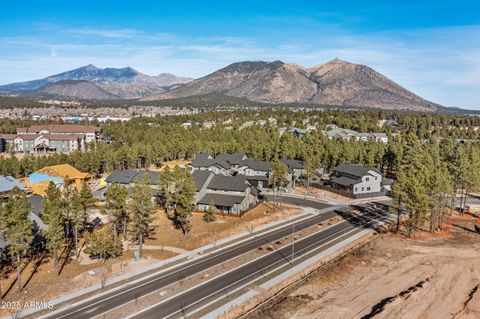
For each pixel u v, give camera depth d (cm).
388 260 6109
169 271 5503
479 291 5019
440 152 13600
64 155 13238
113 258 6000
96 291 4866
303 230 7581
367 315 4397
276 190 11262
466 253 6475
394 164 13338
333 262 5984
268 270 5562
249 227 7656
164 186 8712
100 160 13325
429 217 8494
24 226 5044
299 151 13725
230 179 9288
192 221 7962
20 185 9681
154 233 7238
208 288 4962
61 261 5922
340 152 13475
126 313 4328
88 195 6750
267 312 4381
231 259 5978
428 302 4719
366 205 9856
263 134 18050
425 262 6050
